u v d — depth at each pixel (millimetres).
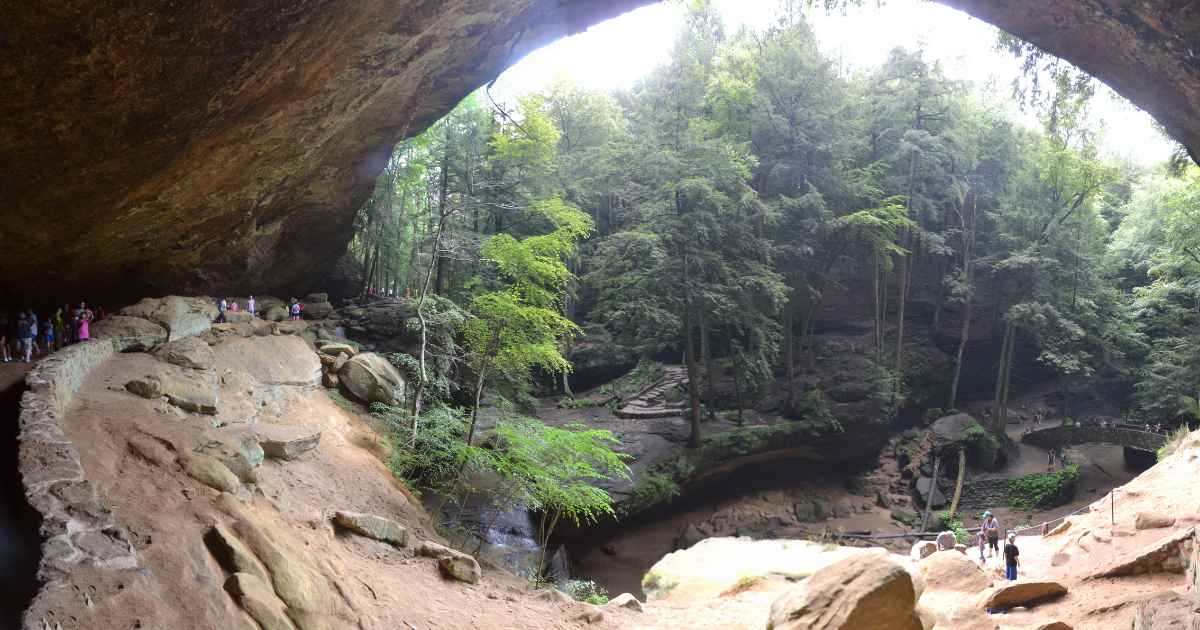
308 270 27703
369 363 21891
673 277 29891
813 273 36094
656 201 31078
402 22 11000
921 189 37906
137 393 12117
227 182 14070
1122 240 39531
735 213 31031
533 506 17922
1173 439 23812
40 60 7195
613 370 37594
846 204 35188
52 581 5617
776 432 31359
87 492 7188
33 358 15055
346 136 17297
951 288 39562
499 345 20391
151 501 8297
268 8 8156
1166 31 10516
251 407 15188
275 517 10367
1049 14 12070
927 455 34281
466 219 30141
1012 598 13430
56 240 13336
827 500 32562
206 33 7938
